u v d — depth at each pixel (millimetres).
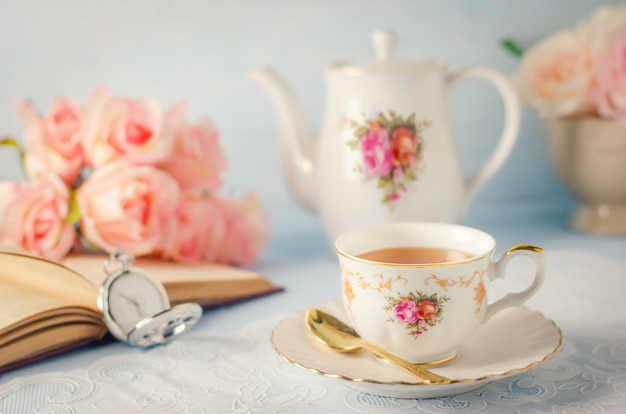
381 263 681
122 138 889
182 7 1051
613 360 729
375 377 672
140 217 875
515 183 1119
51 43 1048
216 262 930
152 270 858
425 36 1078
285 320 749
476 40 1085
